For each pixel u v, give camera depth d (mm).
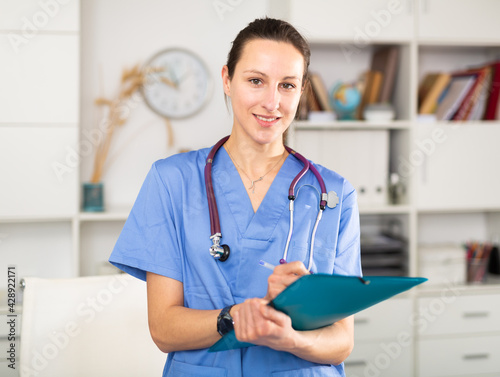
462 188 2844
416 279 887
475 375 2807
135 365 1525
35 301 1480
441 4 2756
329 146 2777
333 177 1238
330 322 1038
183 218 1158
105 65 2771
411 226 2801
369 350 2705
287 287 861
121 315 1530
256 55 1071
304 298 878
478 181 2855
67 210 2514
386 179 2852
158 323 1119
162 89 2811
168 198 1174
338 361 1120
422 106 2859
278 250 1153
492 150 2857
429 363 2762
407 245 2820
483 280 2914
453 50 3105
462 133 2828
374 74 2855
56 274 2770
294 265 957
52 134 2482
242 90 1093
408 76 2789
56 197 2502
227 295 1116
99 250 2816
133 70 2770
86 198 2627
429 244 3020
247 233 1153
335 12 2678
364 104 2877
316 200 1201
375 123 2740
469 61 3121
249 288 1129
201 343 1056
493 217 3113
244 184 1202
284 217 1180
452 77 2969
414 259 2791
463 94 2865
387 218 3021
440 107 2928
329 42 2738
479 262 2906
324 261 1164
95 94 2768
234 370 1098
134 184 2836
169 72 2807
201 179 1206
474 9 2783
